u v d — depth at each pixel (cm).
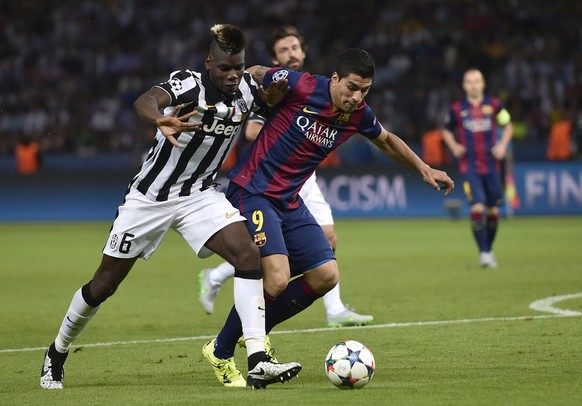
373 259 5088
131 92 10475
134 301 3644
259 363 1925
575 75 9744
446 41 10256
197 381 2111
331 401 1777
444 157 8188
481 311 3148
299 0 11075
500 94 9419
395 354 2392
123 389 2006
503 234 6481
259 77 2167
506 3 10650
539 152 8562
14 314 3369
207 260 5328
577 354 2312
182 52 10875
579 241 5916
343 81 2091
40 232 7194
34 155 9006
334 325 2919
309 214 2223
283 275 2103
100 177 8212
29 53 11156
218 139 2050
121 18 11288
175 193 2067
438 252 5416
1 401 1881
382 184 7938
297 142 2148
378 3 10912
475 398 1781
